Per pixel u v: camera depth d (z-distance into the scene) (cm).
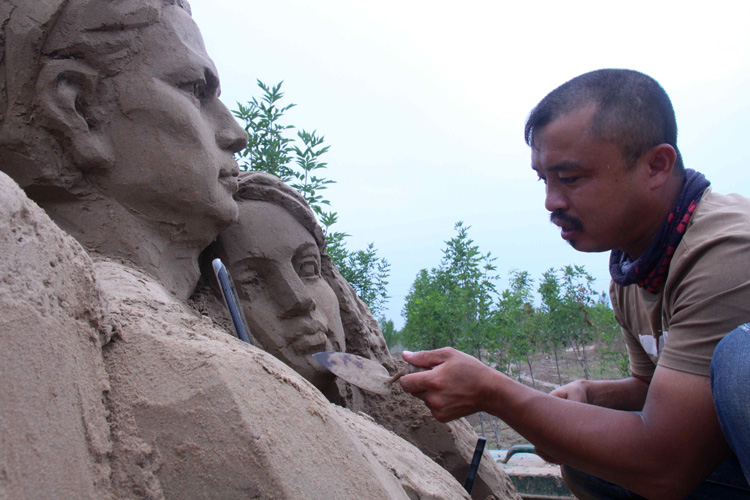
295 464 108
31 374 90
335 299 274
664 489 152
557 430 158
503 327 788
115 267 172
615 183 168
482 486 285
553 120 168
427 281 980
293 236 252
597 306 991
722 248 154
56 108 181
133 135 191
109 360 114
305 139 452
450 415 167
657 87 170
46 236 101
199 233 203
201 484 103
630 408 240
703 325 152
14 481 83
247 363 117
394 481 147
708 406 149
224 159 209
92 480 95
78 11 184
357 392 287
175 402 108
